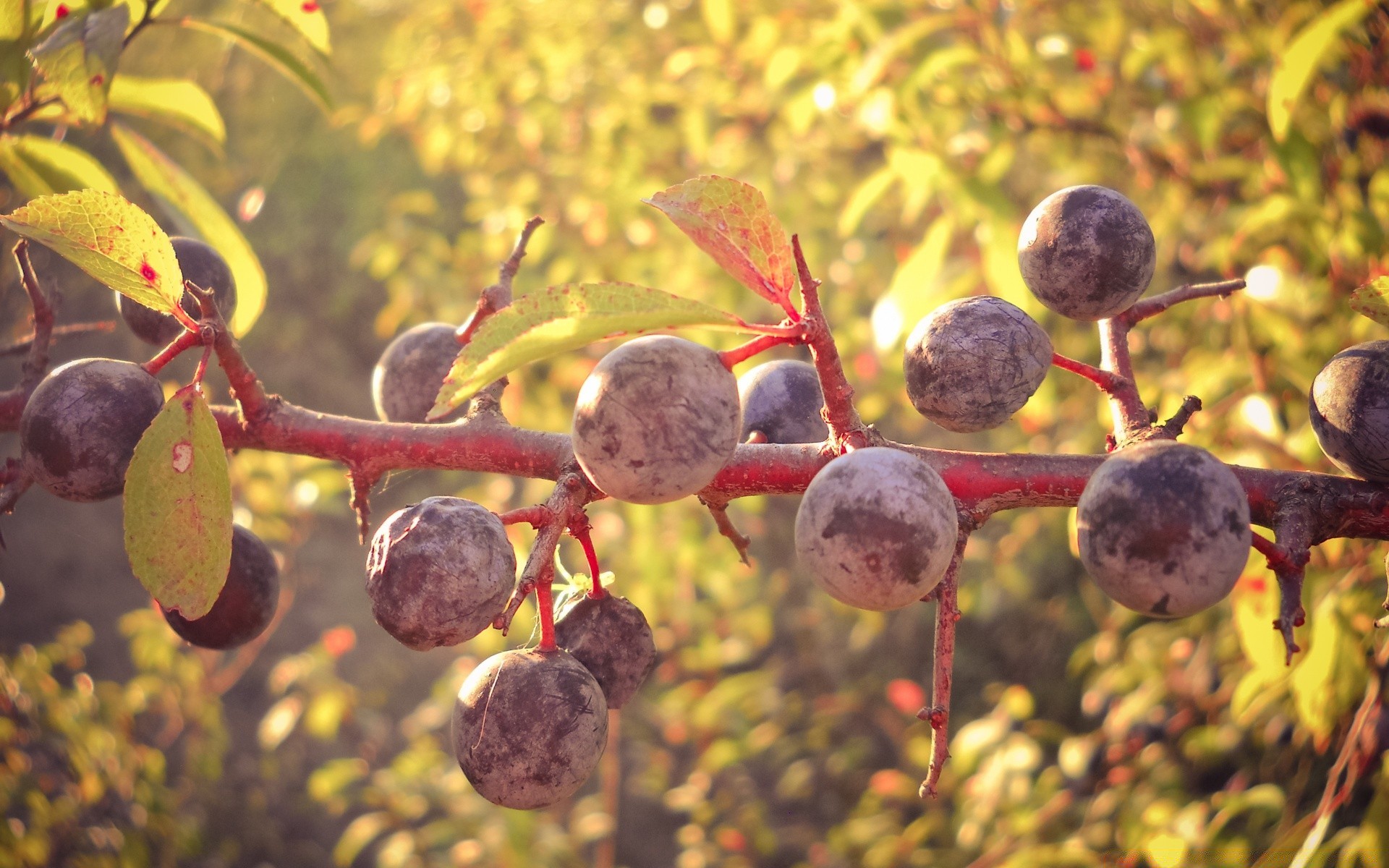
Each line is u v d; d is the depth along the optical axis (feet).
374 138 2.49
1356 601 0.98
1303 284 1.14
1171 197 1.49
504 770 0.68
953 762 2.02
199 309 0.72
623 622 0.72
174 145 3.09
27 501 3.36
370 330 3.91
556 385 2.08
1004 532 2.34
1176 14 1.40
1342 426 0.66
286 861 2.77
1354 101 1.19
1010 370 0.67
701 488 0.64
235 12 2.27
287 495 2.07
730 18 1.60
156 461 0.66
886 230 2.03
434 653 3.36
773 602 2.63
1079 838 1.56
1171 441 0.65
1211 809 1.45
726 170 2.07
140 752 2.11
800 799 2.78
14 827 1.59
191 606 0.66
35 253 1.36
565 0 2.23
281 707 2.29
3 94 0.78
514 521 0.67
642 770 2.89
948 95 1.43
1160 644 1.70
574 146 2.22
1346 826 1.09
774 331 0.65
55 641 3.00
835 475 0.64
